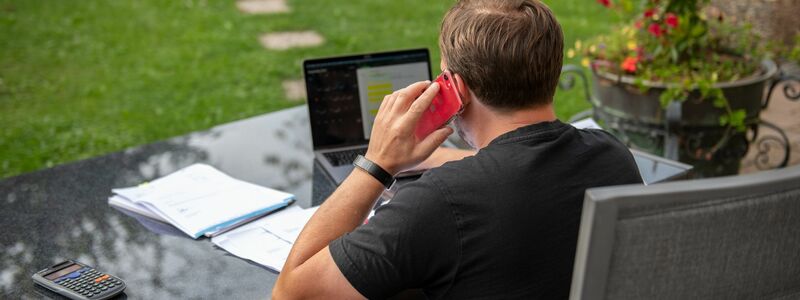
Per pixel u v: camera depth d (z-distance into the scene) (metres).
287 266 1.29
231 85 5.07
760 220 0.99
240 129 2.33
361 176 1.36
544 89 1.28
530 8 1.28
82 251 1.65
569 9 6.56
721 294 1.03
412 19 6.45
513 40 1.24
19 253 1.65
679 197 0.94
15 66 5.39
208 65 5.44
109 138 4.30
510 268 1.16
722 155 2.95
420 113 1.35
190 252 1.64
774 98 4.37
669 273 0.98
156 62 5.51
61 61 5.52
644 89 2.80
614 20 6.17
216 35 6.07
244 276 1.54
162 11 6.74
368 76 2.17
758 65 3.05
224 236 1.69
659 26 2.88
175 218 1.74
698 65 2.94
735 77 2.90
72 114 4.62
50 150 4.15
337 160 2.08
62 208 1.85
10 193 1.93
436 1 7.00
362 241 1.17
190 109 4.70
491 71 1.25
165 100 4.85
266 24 6.35
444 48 1.33
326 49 5.71
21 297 1.48
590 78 4.96
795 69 3.97
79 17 6.52
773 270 1.04
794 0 4.16
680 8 2.94
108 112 4.67
